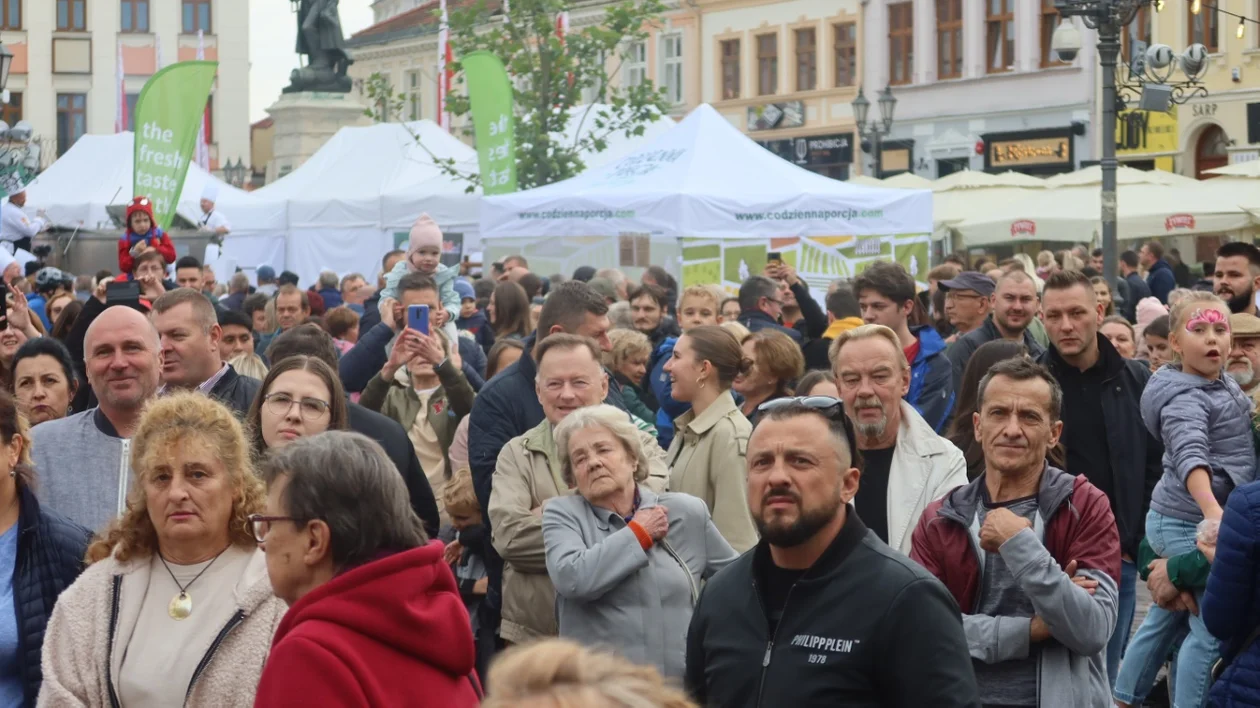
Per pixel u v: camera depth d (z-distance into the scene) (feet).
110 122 182.60
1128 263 82.17
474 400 24.36
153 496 14.10
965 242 91.04
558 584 17.95
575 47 92.48
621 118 93.45
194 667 13.79
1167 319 31.53
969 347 27.96
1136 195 87.76
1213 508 21.71
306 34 127.44
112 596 14.16
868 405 19.06
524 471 20.67
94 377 18.80
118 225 86.79
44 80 180.14
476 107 63.36
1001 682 15.81
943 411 25.53
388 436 21.07
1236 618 16.62
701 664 13.66
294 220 87.56
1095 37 129.39
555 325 24.16
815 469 13.00
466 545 23.85
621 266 56.03
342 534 11.87
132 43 184.03
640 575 17.97
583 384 20.70
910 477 19.04
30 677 15.47
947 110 140.87
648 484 19.79
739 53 157.69
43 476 18.58
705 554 18.61
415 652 11.50
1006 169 136.36
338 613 11.39
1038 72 133.49
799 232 55.47
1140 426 23.84
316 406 18.40
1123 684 24.12
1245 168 88.74
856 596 12.87
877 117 145.38
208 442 14.23
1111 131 59.93
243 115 188.85
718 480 20.72
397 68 194.08
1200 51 84.23
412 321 25.54
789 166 57.41
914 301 26.09
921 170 143.54
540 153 90.58
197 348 21.30
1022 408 16.21
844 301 36.81
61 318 35.01
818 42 150.82
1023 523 15.67
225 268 85.76
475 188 82.84
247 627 13.94
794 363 23.70
